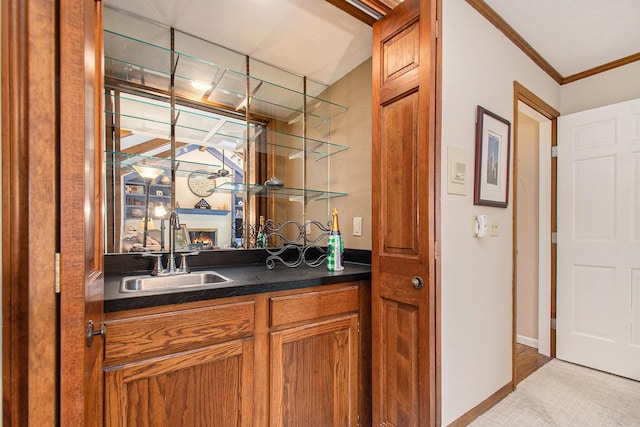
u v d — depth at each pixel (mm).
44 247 489
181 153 1805
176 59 1775
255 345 1218
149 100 1723
